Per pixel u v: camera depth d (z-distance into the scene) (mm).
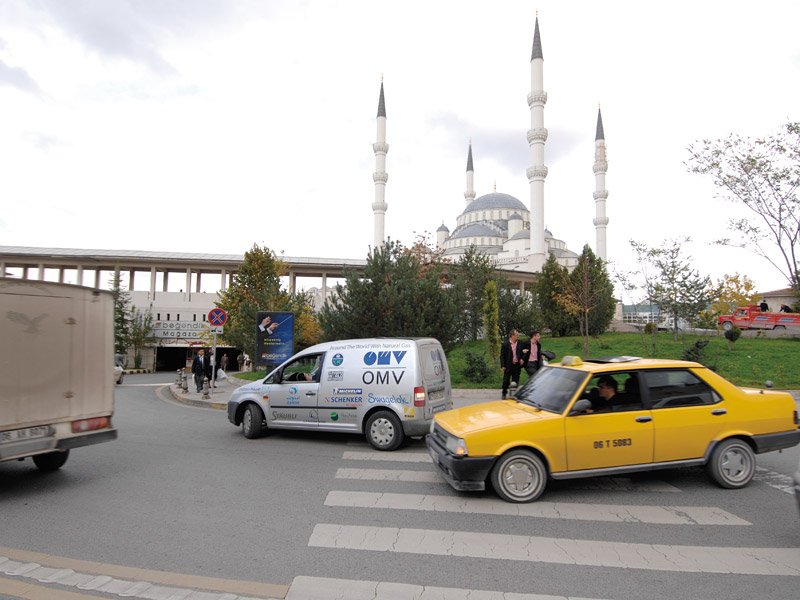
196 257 46125
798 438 6184
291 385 9078
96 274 49375
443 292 17891
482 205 83000
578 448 5641
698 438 5918
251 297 25688
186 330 45000
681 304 22844
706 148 19422
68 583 3805
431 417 8352
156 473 6949
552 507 5461
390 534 4719
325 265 49094
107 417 6992
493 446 5562
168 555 4289
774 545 4453
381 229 65812
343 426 8594
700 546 4426
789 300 42969
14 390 6016
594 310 34938
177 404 15570
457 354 23984
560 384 6199
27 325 6180
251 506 5535
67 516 5266
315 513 5305
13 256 44625
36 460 6973
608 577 3855
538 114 57812
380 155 66125
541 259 56406
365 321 16969
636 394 5922
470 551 4332
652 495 5852
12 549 4445
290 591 3648
